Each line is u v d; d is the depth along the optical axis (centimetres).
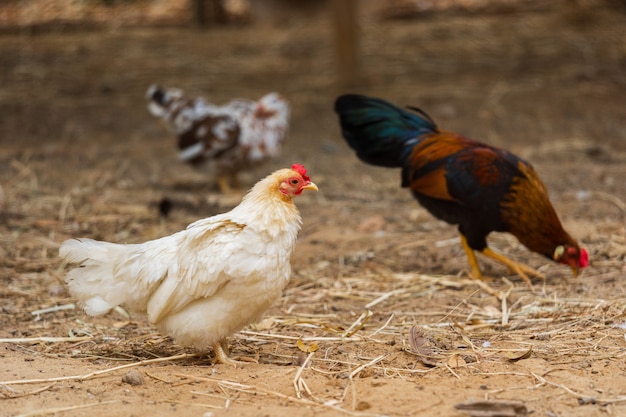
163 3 2439
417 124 947
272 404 563
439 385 593
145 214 1156
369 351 675
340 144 1569
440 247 1021
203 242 609
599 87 1831
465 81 1886
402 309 803
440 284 880
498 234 1062
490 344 685
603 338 689
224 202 1212
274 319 764
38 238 1046
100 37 2222
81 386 595
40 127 1628
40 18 2311
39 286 884
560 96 1778
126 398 571
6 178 1322
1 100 1761
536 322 745
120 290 631
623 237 1012
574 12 2266
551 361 641
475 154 873
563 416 540
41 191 1260
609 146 1514
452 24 2300
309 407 555
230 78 1930
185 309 618
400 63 2005
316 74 1959
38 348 696
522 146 1514
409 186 922
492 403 542
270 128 1255
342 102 961
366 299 841
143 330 747
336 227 1112
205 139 1231
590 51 2052
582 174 1341
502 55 2050
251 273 596
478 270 907
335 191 1295
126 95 1823
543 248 867
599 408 552
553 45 2100
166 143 1573
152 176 1380
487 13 2400
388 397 566
